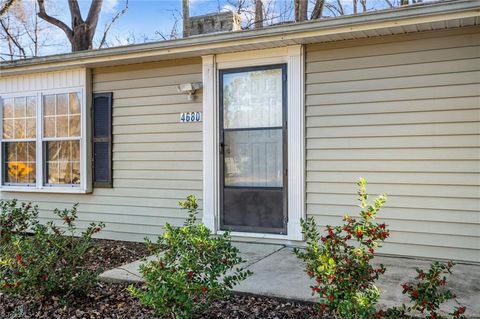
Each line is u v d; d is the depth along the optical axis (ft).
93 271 13.64
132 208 20.86
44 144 22.74
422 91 15.35
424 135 15.33
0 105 23.82
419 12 13.85
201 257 10.16
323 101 16.88
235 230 18.54
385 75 15.88
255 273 13.70
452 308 10.56
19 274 11.83
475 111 14.64
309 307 11.16
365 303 8.05
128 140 20.94
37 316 11.31
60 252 12.64
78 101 21.76
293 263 14.87
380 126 15.97
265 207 18.02
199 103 19.29
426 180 15.33
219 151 18.81
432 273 8.57
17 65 21.85
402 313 8.80
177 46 18.08
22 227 18.15
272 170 17.89
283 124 17.63
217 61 18.81
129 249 19.12
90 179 21.70
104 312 11.43
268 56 17.84
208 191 18.92
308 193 17.20
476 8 13.15
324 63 16.85
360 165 16.30
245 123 18.38
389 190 15.84
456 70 14.87
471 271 13.83
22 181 23.40
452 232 14.99
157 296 9.56
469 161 14.75
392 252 15.81
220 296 10.25
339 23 15.01
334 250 9.02
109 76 21.33
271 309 11.14
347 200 16.51
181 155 19.77
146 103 20.49
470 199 14.75
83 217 21.98
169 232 10.73
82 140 21.61
